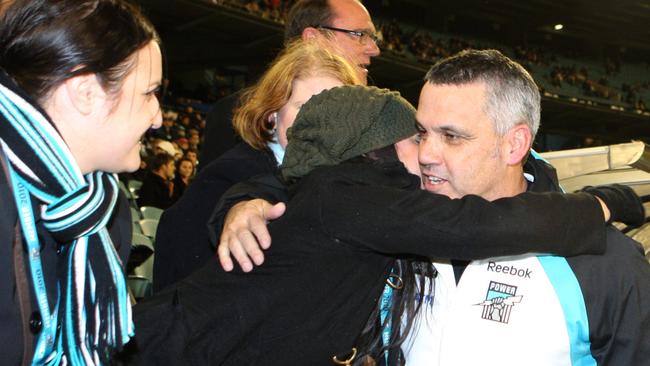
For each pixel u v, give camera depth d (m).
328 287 1.13
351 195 1.12
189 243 1.71
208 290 1.14
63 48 0.91
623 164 1.64
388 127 1.22
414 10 19.05
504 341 1.26
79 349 0.99
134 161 1.05
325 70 1.51
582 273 1.24
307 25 2.58
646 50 23.59
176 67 12.84
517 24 20.62
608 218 1.24
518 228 1.11
